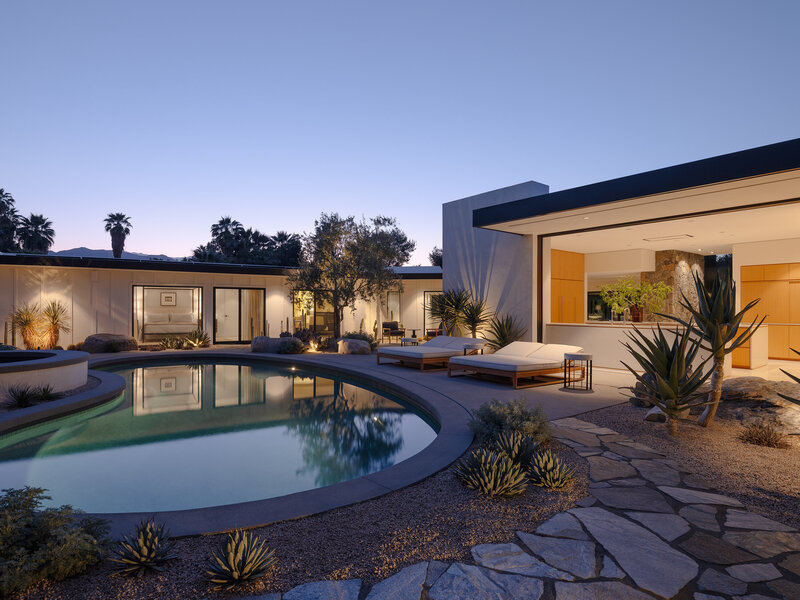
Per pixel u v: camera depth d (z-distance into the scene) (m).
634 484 3.46
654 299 10.61
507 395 7.15
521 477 3.32
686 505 3.07
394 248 15.56
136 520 2.85
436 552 2.47
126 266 14.41
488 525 2.80
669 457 4.10
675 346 4.92
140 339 15.44
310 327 17.97
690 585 2.13
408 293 18.77
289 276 15.17
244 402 7.97
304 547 2.54
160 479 4.26
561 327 10.71
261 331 17.11
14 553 2.13
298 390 9.12
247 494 3.91
